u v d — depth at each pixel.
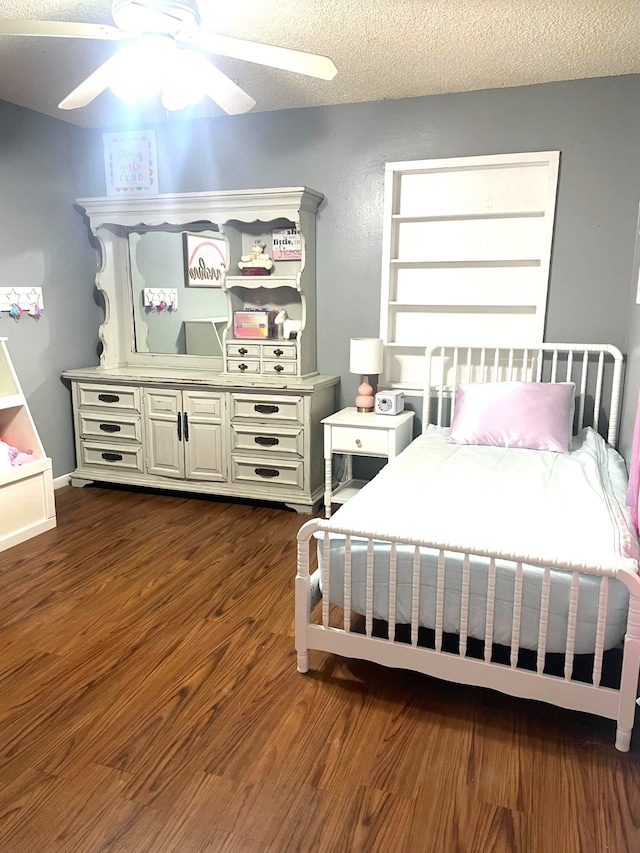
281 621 2.44
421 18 2.40
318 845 1.44
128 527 3.40
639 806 1.54
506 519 2.05
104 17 2.40
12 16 2.38
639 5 2.28
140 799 1.57
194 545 3.16
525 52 2.76
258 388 3.54
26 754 1.72
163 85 2.09
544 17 2.39
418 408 3.76
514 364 3.56
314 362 3.87
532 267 3.44
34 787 1.61
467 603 1.79
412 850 1.42
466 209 3.49
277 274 3.86
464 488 2.38
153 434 3.84
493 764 1.68
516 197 3.39
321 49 2.72
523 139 3.26
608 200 3.18
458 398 3.29
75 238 4.08
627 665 1.65
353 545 1.98
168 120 3.85
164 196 3.62
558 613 1.74
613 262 3.22
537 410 3.05
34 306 3.78
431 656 1.88
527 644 1.79
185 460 3.80
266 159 3.74
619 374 3.16
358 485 3.79
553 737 1.79
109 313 4.13
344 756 1.72
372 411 3.66
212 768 1.67
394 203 3.57
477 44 2.67
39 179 3.75
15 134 3.56
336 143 3.59
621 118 3.09
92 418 3.96
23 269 3.69
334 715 1.89
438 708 1.92
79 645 2.27
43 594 2.65
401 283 3.70
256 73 3.03
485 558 1.82
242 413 3.62
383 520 2.04
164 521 3.49
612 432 3.19
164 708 1.92
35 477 3.25
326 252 3.73
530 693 1.77
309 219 3.62
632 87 3.05
